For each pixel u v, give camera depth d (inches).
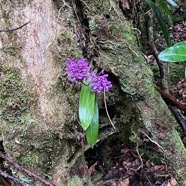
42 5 27.8
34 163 30.4
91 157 37.6
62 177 30.8
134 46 29.8
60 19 28.5
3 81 28.1
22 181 31.1
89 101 26.8
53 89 29.0
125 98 30.9
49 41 28.4
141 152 37.9
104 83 26.0
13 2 27.5
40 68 28.6
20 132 29.1
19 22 27.9
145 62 30.9
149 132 30.2
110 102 31.0
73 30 29.0
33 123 28.8
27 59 28.4
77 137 30.2
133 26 35.7
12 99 28.5
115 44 29.0
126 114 31.9
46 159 30.4
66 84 29.0
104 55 29.2
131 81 29.0
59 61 28.7
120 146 39.0
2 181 34.0
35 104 28.9
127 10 34.2
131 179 36.2
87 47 29.6
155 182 35.5
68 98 29.3
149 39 39.0
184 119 39.8
